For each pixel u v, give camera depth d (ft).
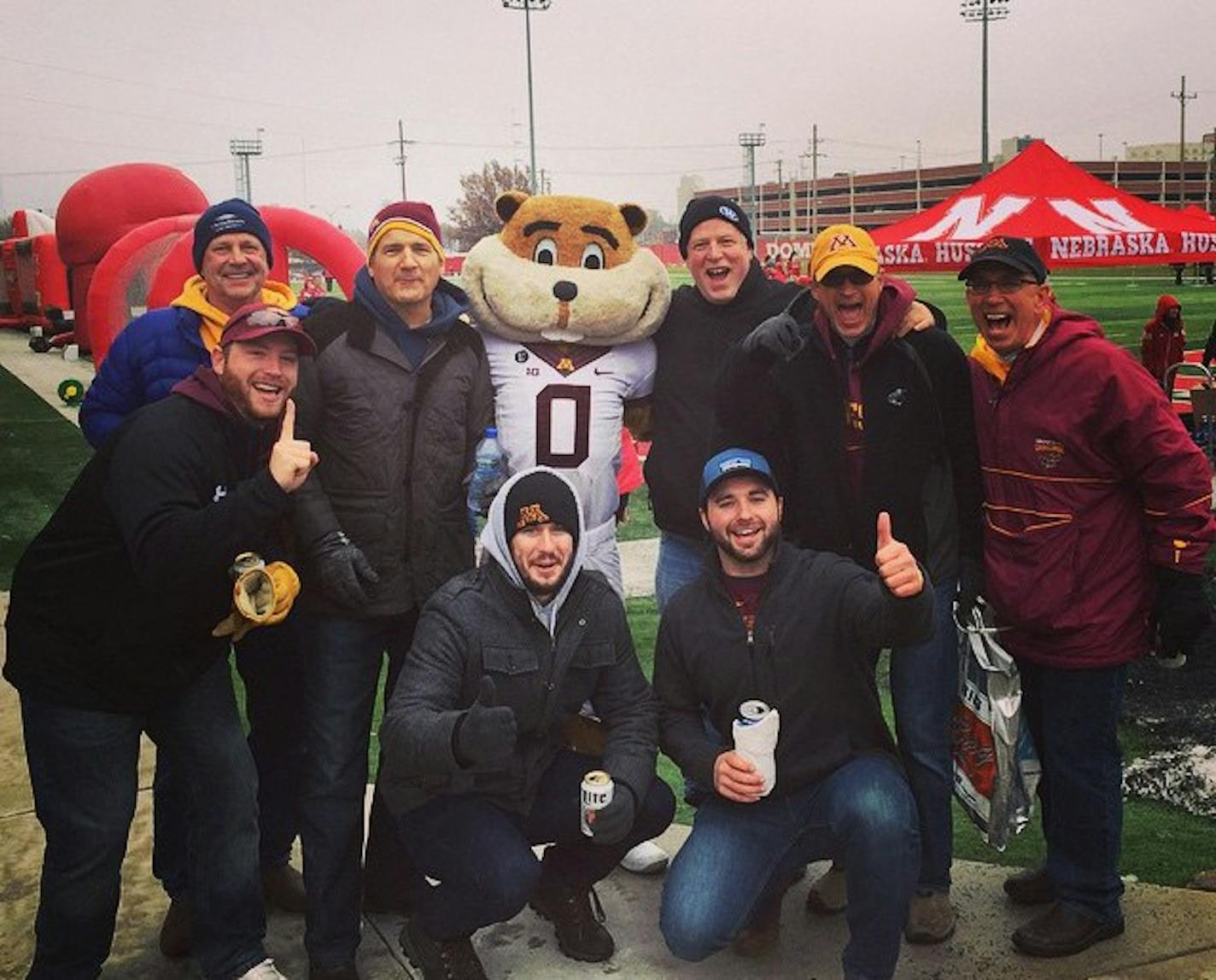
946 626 10.73
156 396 10.85
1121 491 10.02
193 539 8.34
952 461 10.62
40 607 8.89
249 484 8.48
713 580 10.21
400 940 10.30
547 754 10.24
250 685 11.10
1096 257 33.19
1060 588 9.97
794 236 304.91
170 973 10.55
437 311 10.71
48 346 81.71
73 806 9.01
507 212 12.90
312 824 10.14
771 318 11.87
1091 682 10.12
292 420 8.73
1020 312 9.87
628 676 10.36
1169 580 9.79
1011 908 11.09
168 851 10.64
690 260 12.45
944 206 36.47
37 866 12.31
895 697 10.90
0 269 103.40
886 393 10.47
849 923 9.69
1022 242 9.98
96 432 11.11
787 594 10.01
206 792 9.44
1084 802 10.25
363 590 10.25
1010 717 10.16
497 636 9.86
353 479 10.31
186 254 43.68
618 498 13.96
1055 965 10.14
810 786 10.03
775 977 10.20
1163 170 369.91
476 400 10.94
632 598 22.08
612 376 12.67
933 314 11.02
